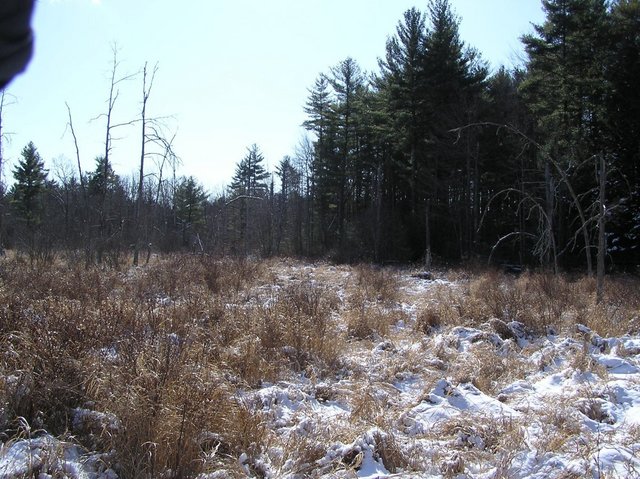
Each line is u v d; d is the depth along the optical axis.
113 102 21.11
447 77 29.39
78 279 10.55
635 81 24.11
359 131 37.94
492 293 10.58
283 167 50.06
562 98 25.59
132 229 26.44
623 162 25.17
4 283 9.70
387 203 36.53
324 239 41.53
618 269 23.73
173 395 4.31
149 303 7.65
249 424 4.34
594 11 25.12
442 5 29.77
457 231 33.03
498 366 6.83
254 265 16.86
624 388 5.53
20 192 43.19
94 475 3.58
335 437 4.39
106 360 5.00
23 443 3.65
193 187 52.00
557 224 27.72
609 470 3.70
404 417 4.93
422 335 8.70
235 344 7.07
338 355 7.12
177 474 3.66
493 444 4.40
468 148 28.03
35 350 4.81
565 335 8.31
